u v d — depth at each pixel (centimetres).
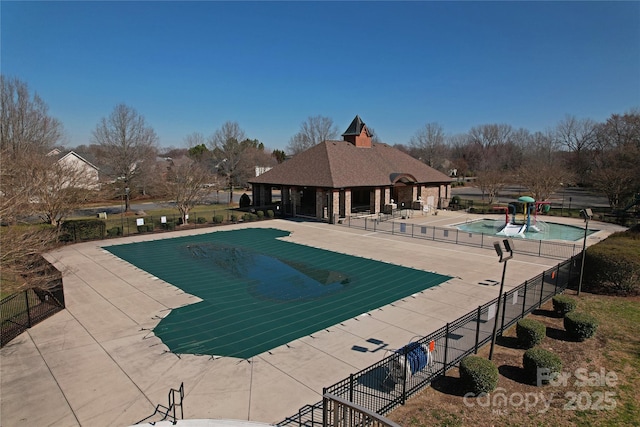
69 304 1416
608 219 3278
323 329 1195
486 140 11344
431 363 894
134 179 4328
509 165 9131
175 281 1705
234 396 841
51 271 1595
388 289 1580
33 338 1138
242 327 1217
